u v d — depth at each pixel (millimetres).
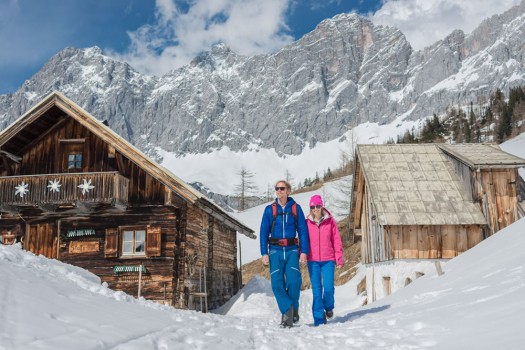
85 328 3547
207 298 19375
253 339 4797
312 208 7191
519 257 7535
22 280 4441
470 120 117938
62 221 18266
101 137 17672
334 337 4914
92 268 17641
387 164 18984
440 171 18672
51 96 17844
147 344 3545
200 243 19203
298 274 6836
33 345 2809
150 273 17281
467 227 16953
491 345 3230
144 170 18047
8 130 17859
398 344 4016
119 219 17875
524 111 108000
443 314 5180
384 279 17922
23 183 17609
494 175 17266
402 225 16719
